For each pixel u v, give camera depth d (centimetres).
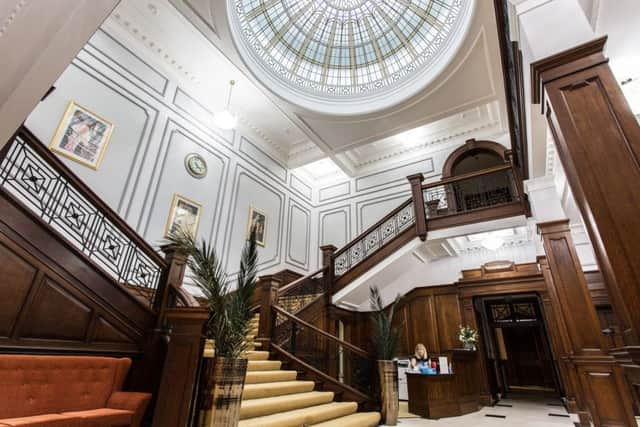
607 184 173
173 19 587
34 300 273
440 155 863
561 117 198
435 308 720
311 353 569
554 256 399
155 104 621
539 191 437
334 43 727
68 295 294
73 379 272
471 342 643
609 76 196
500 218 568
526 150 426
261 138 874
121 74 575
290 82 693
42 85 139
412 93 638
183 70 680
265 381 408
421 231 616
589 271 608
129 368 312
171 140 634
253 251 318
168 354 269
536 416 509
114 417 257
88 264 312
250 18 632
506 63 361
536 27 234
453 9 584
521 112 376
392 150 935
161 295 359
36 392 249
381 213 896
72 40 132
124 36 595
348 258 722
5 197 269
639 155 172
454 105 657
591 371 344
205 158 698
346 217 951
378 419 428
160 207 582
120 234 377
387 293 773
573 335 362
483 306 800
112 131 539
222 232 689
